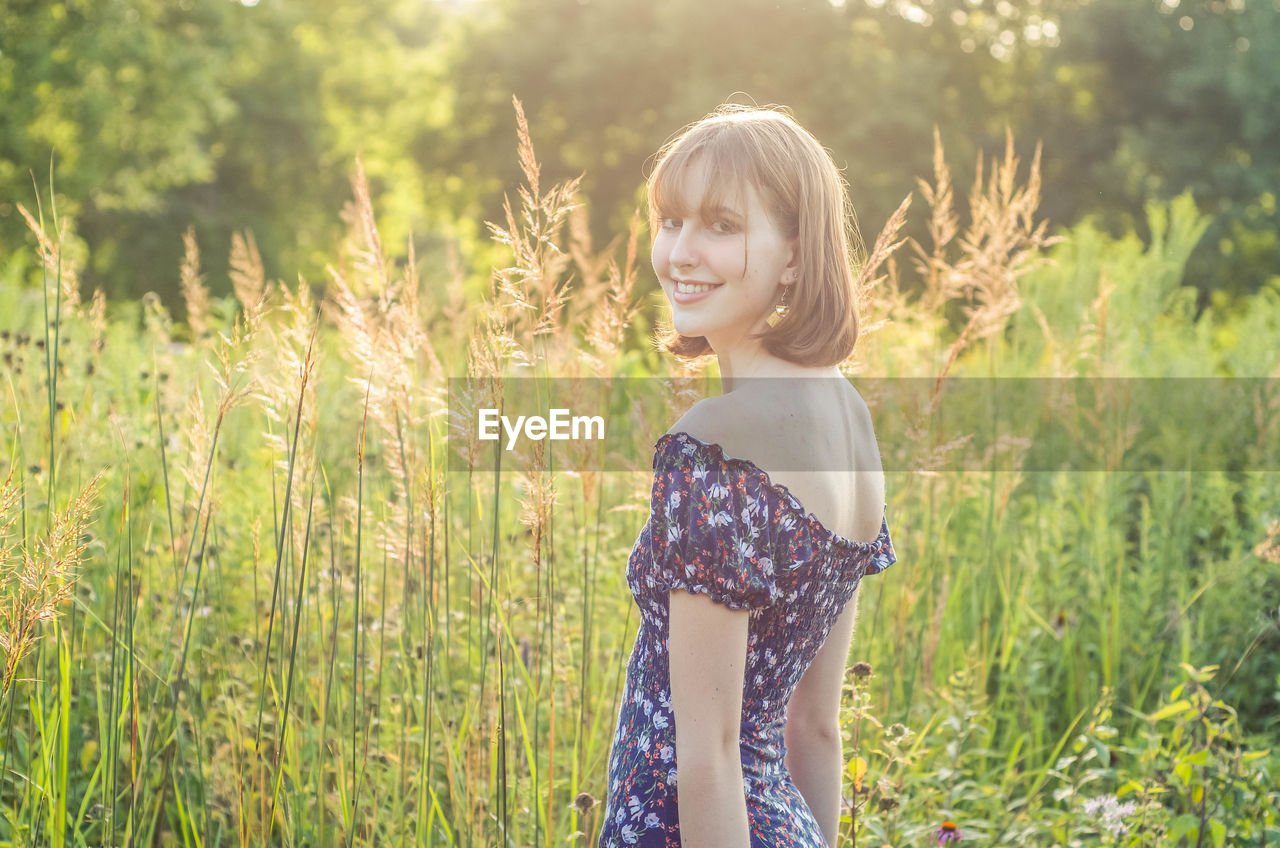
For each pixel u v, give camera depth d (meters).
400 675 3.13
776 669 1.70
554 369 3.21
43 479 3.41
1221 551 4.90
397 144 29.31
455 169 28.06
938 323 4.36
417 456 2.89
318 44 30.47
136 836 2.44
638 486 3.10
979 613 4.18
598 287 3.71
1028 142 21.72
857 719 2.66
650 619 1.71
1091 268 7.14
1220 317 19.69
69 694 2.56
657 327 2.04
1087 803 2.87
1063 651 4.13
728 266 1.68
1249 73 20.61
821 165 1.73
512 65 24.06
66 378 4.01
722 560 1.57
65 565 2.17
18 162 19.20
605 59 21.94
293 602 3.07
